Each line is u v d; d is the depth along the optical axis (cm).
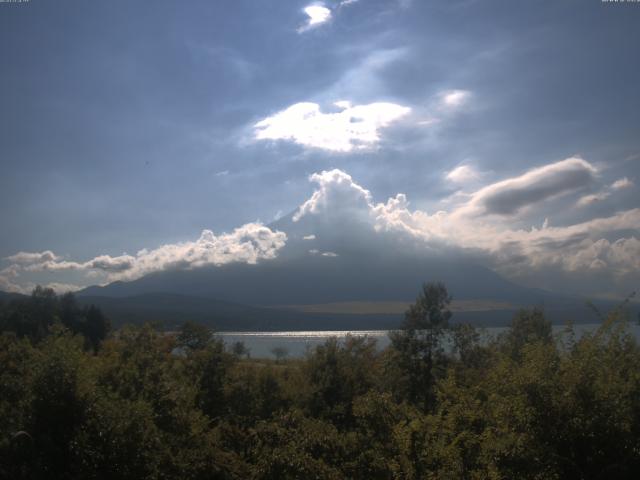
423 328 3456
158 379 2198
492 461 1118
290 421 1948
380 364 3712
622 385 1080
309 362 3453
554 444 1061
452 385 1485
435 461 1284
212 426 2958
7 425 1612
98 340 8162
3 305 8294
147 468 1619
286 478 1591
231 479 2030
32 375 1694
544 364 1123
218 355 3262
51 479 1533
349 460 1683
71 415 1619
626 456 1023
